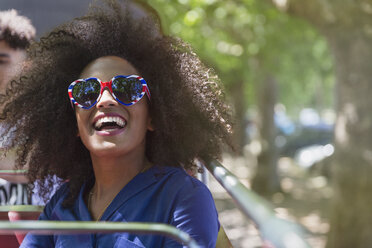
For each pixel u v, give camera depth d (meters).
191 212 1.92
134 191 2.04
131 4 2.56
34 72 2.44
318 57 16.77
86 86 2.07
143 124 2.14
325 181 19.62
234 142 2.52
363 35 7.64
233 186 1.41
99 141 2.06
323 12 7.53
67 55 2.37
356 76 7.84
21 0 3.11
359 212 8.04
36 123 2.42
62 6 3.09
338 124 8.18
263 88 16.88
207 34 11.51
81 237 2.02
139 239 1.92
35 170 2.47
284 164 24.62
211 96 2.40
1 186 2.79
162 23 2.68
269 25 11.38
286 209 14.35
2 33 2.96
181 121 2.27
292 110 39.28
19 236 2.65
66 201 2.24
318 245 9.84
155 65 2.29
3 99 2.52
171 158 2.27
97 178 2.17
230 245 2.17
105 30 2.35
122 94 2.06
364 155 7.94
